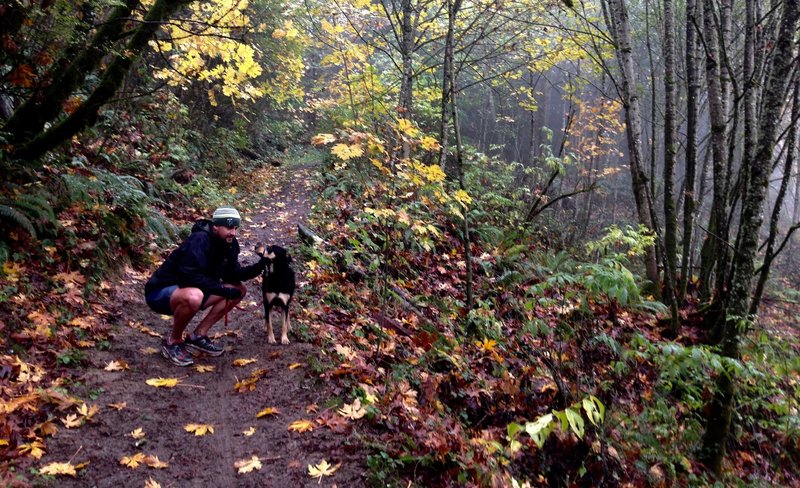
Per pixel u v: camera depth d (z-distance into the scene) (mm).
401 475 3156
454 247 8836
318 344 4902
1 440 2914
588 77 18516
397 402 3906
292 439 3381
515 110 24641
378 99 7508
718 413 4594
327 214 9492
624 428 4637
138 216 6707
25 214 4949
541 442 2242
